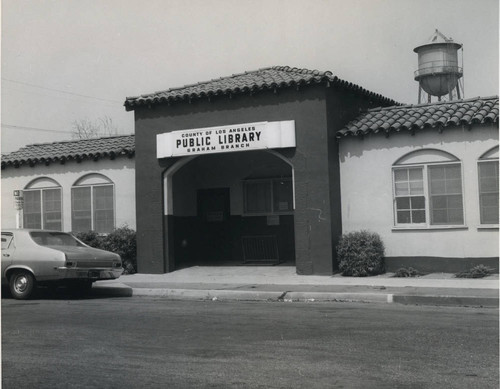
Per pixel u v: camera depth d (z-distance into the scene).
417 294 12.79
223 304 13.02
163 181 18.77
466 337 8.87
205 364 7.52
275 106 17.25
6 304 13.38
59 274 14.05
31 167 21.61
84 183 20.73
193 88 19.08
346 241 16.52
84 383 6.79
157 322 10.58
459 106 17.03
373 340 8.75
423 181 16.47
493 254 15.73
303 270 16.84
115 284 15.99
